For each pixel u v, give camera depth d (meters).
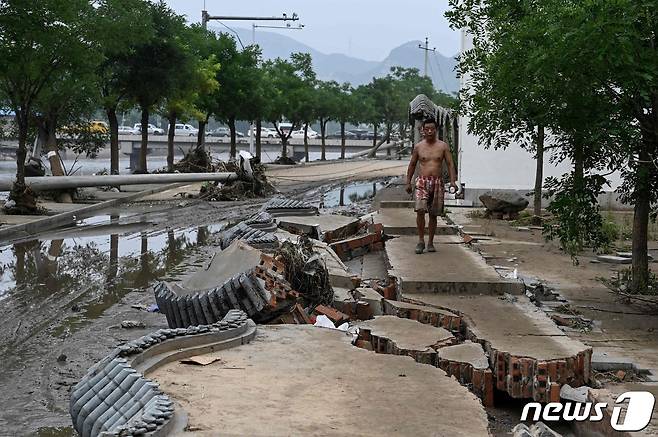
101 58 26.70
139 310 12.73
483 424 5.60
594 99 10.80
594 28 9.45
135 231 23.20
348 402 6.03
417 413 5.80
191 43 44.22
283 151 69.38
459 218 23.23
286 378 6.63
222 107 50.59
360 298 10.91
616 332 10.17
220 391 6.25
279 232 16.00
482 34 15.27
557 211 12.32
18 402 8.48
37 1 22.78
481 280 11.26
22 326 11.73
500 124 13.20
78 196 32.47
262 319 9.39
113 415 5.82
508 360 7.86
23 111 25.38
